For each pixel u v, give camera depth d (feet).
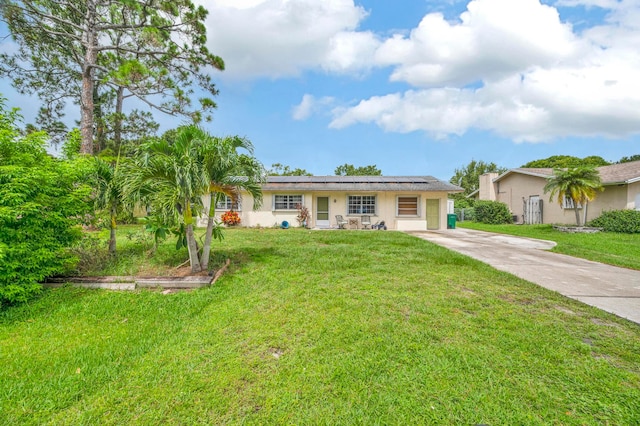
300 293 14.51
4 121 14.49
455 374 7.90
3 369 8.45
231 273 18.15
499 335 10.06
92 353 9.34
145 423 6.40
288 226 52.85
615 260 23.08
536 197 60.18
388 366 8.32
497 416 6.45
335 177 59.93
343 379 7.77
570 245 31.09
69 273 16.57
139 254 20.59
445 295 14.15
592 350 9.12
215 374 8.11
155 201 16.10
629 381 7.61
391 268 19.38
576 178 42.68
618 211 42.65
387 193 53.42
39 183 14.12
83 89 41.86
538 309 12.40
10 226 13.26
